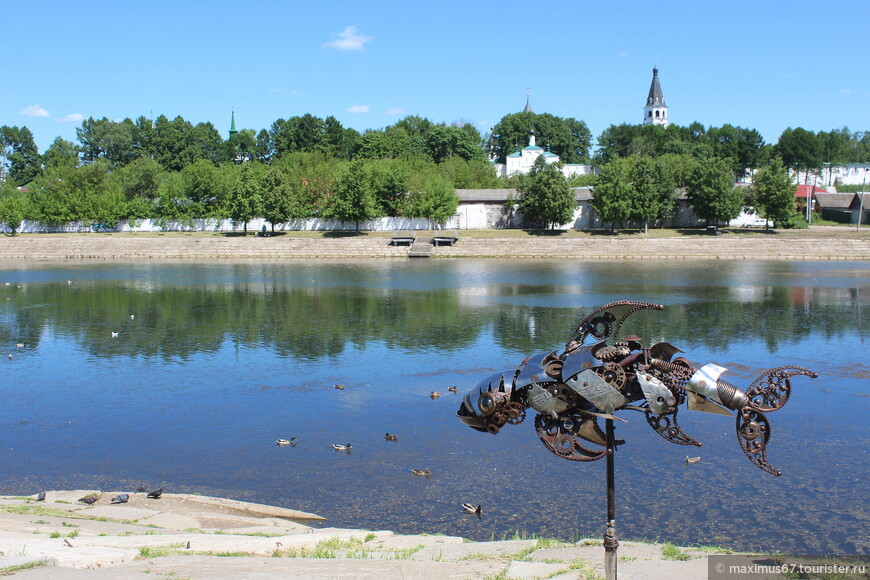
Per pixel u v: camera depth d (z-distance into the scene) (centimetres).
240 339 4781
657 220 12350
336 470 2486
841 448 2630
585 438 1048
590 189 12269
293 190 12950
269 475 2448
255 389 3550
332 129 19988
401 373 3834
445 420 3027
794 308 5856
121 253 11581
